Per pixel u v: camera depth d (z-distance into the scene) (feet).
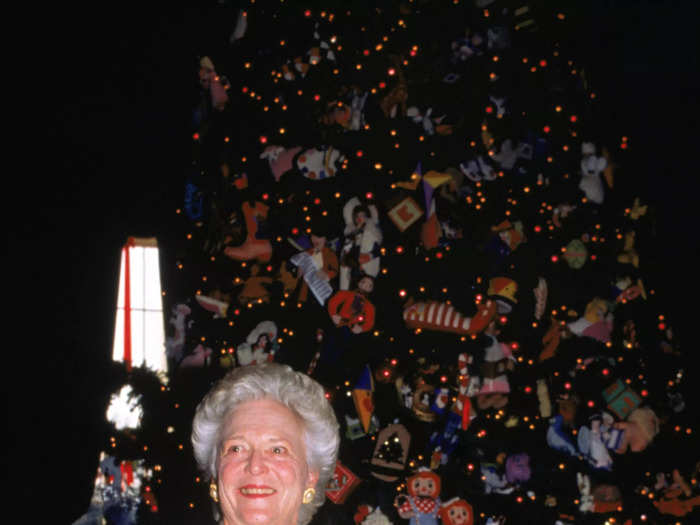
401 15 14.32
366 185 13.79
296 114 14.32
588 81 16.55
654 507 13.99
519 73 14.43
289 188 14.05
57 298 18.15
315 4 14.65
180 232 18.01
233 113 14.96
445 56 14.23
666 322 16.15
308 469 5.31
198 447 5.33
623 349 15.05
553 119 14.64
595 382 14.34
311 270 14.19
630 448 14.24
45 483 17.57
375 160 13.76
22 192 18.13
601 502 13.85
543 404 14.10
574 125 15.07
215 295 14.84
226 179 14.97
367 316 13.78
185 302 15.99
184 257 15.76
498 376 13.92
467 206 14.15
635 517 13.82
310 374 13.84
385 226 14.17
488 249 14.03
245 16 15.28
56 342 18.04
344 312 13.83
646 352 15.58
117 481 17.08
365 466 13.48
